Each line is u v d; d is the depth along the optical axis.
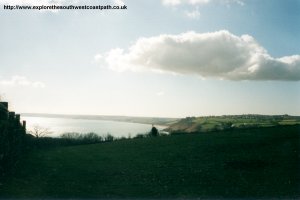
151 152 21.95
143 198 10.74
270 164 15.98
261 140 23.55
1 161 12.85
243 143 22.70
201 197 10.90
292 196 10.88
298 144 20.91
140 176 14.18
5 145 13.39
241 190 11.73
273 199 10.59
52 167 16.19
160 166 16.55
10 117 15.98
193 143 24.86
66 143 32.34
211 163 16.83
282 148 19.94
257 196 10.96
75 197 10.70
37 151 24.27
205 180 13.31
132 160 18.80
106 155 21.38
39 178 13.30
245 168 15.39
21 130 20.31
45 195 10.77
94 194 11.15
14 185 11.79
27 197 10.40
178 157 19.16
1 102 17.20
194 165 16.48
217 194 11.26
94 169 15.83
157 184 12.72
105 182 13.00
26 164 16.66
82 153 22.89
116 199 10.58
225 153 19.48
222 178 13.61
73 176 13.99
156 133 38.31
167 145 25.22
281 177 13.49
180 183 12.87
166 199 10.65
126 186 12.37
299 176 13.55
